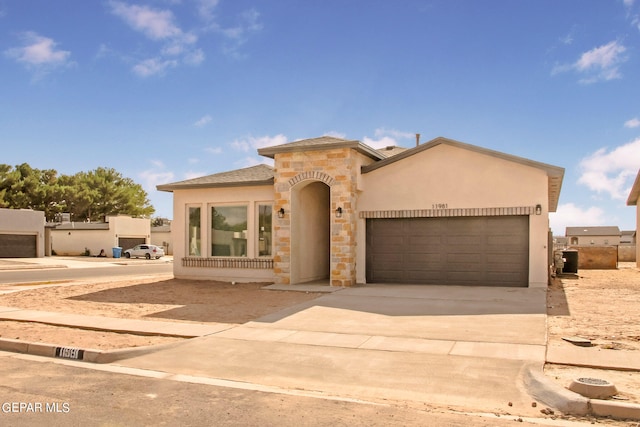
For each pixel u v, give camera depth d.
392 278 17.94
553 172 16.05
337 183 17.41
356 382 7.22
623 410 5.78
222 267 19.81
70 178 68.00
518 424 5.62
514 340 9.19
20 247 47.19
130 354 8.80
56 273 29.41
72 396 6.66
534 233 16.17
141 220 58.50
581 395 6.20
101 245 56.34
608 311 12.27
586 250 31.02
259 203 19.42
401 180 17.70
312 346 9.17
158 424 5.62
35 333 10.60
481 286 16.75
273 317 11.85
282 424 5.63
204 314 12.52
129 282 20.31
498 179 16.56
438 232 17.48
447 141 16.92
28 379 7.51
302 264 18.98
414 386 6.98
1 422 5.66
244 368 7.99
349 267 17.27
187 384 7.23
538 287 16.09
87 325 11.18
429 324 10.77
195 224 20.61
